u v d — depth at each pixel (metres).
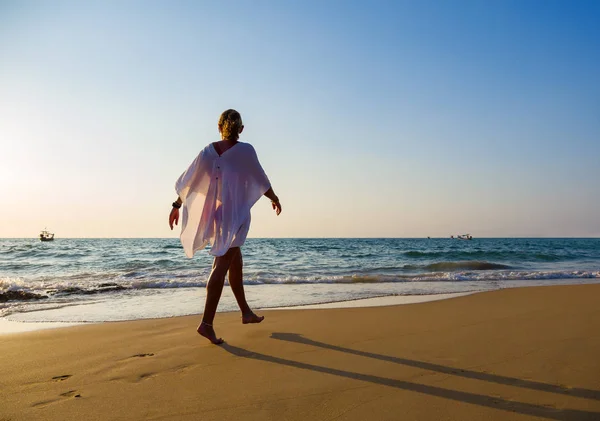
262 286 7.35
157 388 2.08
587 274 9.26
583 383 2.01
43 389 2.08
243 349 2.83
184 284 7.30
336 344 2.92
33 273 11.67
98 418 1.72
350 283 7.89
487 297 5.23
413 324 3.59
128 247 31.38
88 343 3.05
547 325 3.41
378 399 1.88
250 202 3.18
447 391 1.96
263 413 1.75
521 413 1.69
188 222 3.05
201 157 3.11
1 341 3.12
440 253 22.44
